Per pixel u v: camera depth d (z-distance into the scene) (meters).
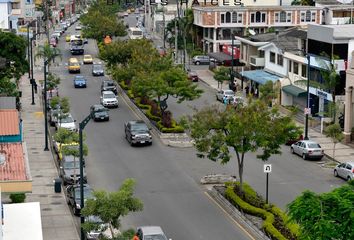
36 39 150.38
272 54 95.50
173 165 62.72
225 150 50.50
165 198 53.03
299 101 86.31
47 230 45.84
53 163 62.94
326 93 78.44
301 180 57.88
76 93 99.31
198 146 51.44
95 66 117.19
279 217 46.66
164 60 87.12
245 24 134.00
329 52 79.44
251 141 50.97
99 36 155.50
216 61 116.69
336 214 32.44
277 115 52.38
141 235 40.66
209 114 51.50
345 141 71.06
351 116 71.12
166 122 74.38
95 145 70.00
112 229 40.66
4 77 85.44
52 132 75.31
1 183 41.19
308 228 32.41
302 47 90.62
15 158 44.94
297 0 151.50
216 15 133.00
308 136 73.88
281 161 64.38
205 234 45.34
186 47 134.88
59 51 124.19
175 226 46.84
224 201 51.44
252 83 95.75
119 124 79.94
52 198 52.69
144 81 76.50
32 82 91.62
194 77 107.88
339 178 58.47
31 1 165.88
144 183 56.97
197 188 55.72
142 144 69.88
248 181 57.53
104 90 96.06
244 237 44.88
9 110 50.78
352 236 31.61
